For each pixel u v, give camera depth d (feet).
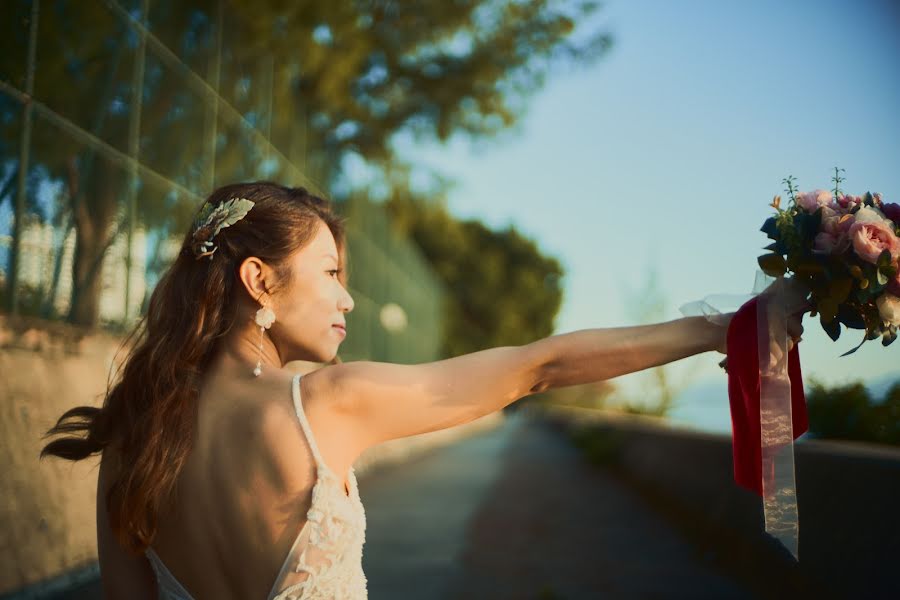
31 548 13.67
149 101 21.68
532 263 212.02
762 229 6.04
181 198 23.76
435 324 110.93
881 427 20.01
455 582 19.57
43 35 16.79
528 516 30.48
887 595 12.28
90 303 18.63
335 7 37.91
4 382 14.53
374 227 59.52
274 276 5.14
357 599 4.69
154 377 4.97
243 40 29.94
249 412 4.76
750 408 5.55
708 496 24.35
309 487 4.59
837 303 5.70
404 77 50.44
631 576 19.74
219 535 4.69
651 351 5.23
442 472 49.75
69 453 5.20
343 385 4.74
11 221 15.79
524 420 212.43
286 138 36.40
